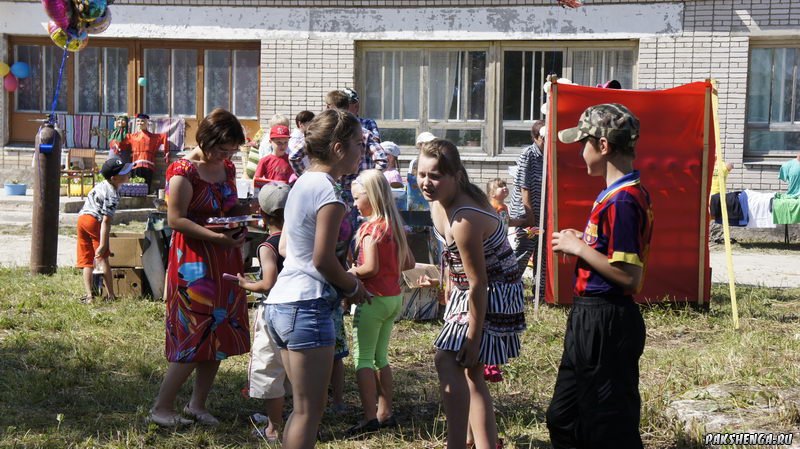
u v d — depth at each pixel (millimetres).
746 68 16094
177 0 17703
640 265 3930
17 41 18578
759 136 16469
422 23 17016
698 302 8953
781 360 6801
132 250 8969
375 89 17562
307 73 17406
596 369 3994
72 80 18641
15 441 4941
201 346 5227
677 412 5469
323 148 4141
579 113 8656
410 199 8969
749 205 15094
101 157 18578
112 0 11453
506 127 17203
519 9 16719
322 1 17219
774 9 15938
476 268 4305
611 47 16703
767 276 11883
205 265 5258
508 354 4504
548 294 8938
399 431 5301
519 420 5422
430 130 17453
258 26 17531
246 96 18203
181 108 18438
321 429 5367
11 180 18547
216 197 5367
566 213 8727
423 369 6762
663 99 8742
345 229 4277
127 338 7430
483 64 17188
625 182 3969
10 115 18797
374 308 5301
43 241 10344
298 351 4051
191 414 5375
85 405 5711
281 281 4141
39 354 6750
